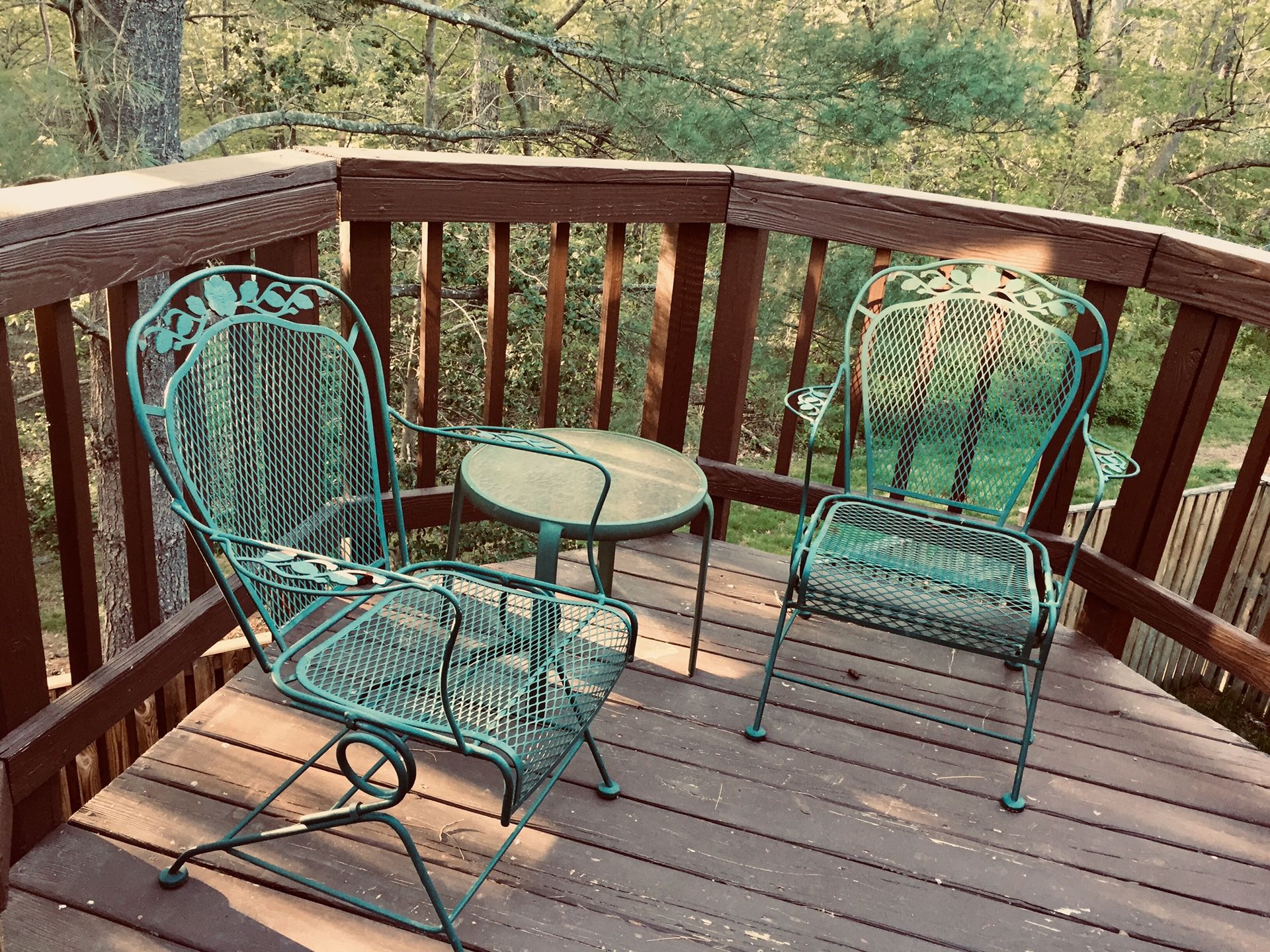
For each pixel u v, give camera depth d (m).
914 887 1.89
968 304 2.56
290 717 2.17
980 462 2.58
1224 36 12.93
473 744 1.49
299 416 1.90
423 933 1.69
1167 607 2.64
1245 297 2.40
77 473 1.87
